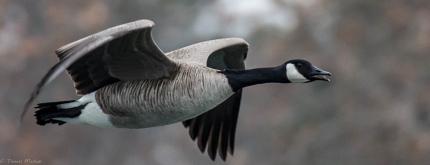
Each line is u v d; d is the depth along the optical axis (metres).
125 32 8.55
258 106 25.33
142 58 9.20
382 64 22.39
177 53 10.43
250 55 26.05
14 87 26.94
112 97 9.38
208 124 10.88
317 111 21.73
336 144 20.67
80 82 9.42
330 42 23.50
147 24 8.69
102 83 9.44
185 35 31.53
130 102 9.34
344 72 22.28
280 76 9.68
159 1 30.97
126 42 8.99
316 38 23.72
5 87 26.84
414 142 20.02
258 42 25.66
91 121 9.47
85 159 26.72
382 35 23.03
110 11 29.72
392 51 22.80
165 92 9.28
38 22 29.00
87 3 28.62
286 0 24.48
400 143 20.09
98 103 9.42
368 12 23.27
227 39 10.60
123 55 9.17
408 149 19.95
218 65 10.79
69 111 9.44
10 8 28.92
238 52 10.65
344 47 23.06
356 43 23.05
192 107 9.34
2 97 26.56
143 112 9.38
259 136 24.67
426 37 22.27
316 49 23.47
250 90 25.45
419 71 22.03
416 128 21.02
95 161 26.80
